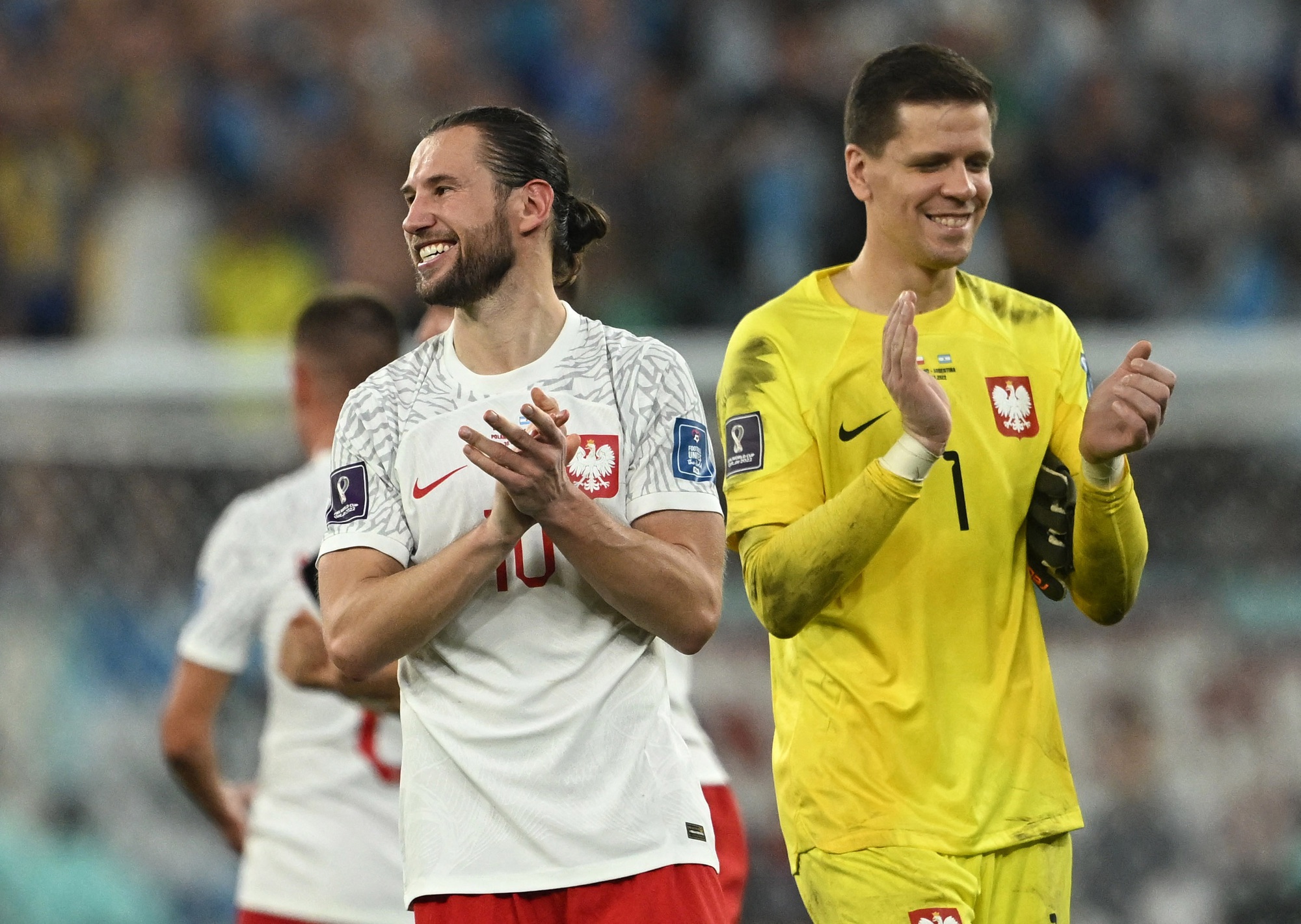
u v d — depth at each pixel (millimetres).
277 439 22375
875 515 10500
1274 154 36719
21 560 21828
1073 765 20938
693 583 9852
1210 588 21500
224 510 22281
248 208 33531
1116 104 35906
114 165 33406
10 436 22078
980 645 11328
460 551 9617
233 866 21078
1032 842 11328
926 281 11672
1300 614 21406
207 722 15078
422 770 10117
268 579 14859
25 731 21344
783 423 11391
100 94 34000
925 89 11258
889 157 11367
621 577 9641
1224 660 21172
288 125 34500
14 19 34656
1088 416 10781
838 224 33375
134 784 21344
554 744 9914
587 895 9852
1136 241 34656
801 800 11352
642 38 36875
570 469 10102
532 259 10453
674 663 14000
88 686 21609
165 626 21891
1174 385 10695
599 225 11039
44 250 33000
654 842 9891
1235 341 22734
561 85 36188
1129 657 21078
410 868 10062
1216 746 21000
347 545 10125
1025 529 11727
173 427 22297
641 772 10000
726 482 11508
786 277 32625
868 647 11258
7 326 32469
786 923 20094
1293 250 35469
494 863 9844
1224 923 20781
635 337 10570
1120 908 20859
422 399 10344
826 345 11562
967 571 11320
